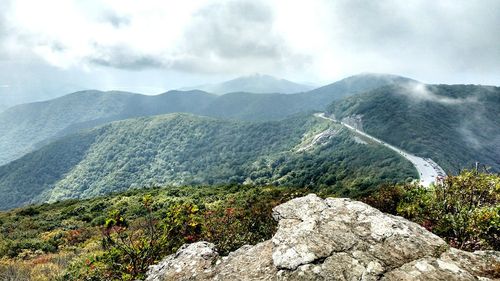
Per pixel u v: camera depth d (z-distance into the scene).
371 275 4.26
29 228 39.06
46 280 13.22
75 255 19.81
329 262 4.56
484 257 4.57
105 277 9.33
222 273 5.47
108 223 9.16
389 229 5.20
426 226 8.95
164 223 9.57
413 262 4.47
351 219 5.67
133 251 8.72
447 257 4.57
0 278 13.48
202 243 6.98
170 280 5.96
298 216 6.39
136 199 53.62
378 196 12.10
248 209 12.56
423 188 11.22
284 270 4.68
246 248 6.12
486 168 9.34
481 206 8.63
